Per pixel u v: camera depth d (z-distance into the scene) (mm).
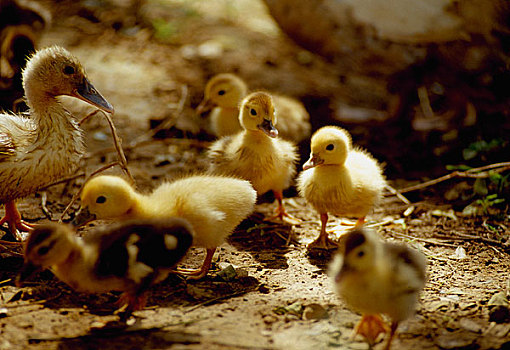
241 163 10172
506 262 9188
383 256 6535
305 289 8133
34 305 7383
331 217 10938
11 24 13836
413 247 9633
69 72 9016
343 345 6656
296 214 11086
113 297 7695
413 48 14320
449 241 9914
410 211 10977
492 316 7348
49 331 6762
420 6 14055
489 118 13867
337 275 6336
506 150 12695
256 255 9312
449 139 13648
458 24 13594
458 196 11586
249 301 7719
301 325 7070
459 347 6691
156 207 8016
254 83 16281
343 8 15180
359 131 14320
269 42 18938
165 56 17359
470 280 8516
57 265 6793
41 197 10836
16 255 8680
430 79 14508
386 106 15711
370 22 14766
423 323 7223
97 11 19344
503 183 11336
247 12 21234
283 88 16156
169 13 20016
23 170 8617
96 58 16828
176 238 6992
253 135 10172
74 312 7254
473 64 13930
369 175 9711
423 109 14883
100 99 9219
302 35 16344
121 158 10188
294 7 16094
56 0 19688
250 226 10422
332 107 15344
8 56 13672
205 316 7242
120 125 13773
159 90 15477
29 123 9203
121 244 6719
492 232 10211
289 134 12258
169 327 6922
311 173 9664
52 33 17875
